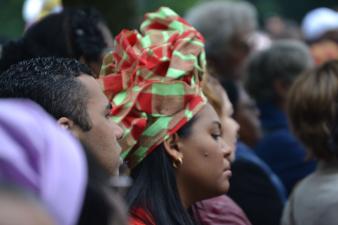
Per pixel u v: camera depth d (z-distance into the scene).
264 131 9.88
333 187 6.41
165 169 5.11
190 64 5.11
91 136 4.29
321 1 28.38
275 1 28.53
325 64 6.87
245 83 10.35
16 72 4.35
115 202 2.48
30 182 2.23
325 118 6.59
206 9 10.84
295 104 6.73
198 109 5.11
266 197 7.79
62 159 2.30
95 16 6.76
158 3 21.98
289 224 6.68
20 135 2.26
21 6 21.98
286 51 10.16
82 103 4.26
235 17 10.71
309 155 6.70
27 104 2.38
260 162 7.91
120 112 5.04
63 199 2.28
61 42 6.58
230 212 5.89
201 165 5.17
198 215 5.77
